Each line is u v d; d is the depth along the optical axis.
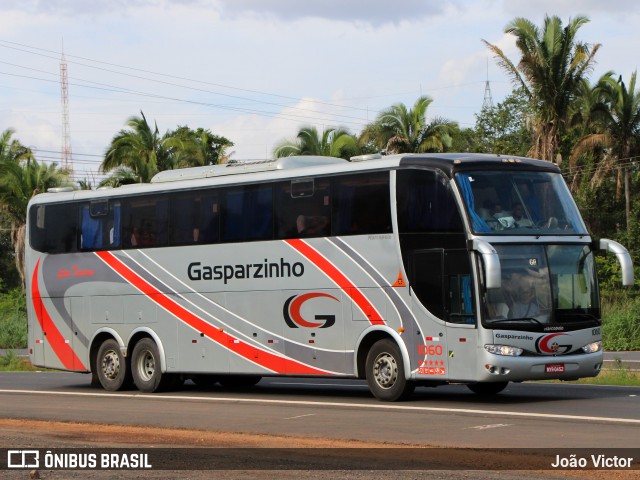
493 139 73.06
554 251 18.50
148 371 23.16
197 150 56.06
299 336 20.42
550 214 18.81
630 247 51.81
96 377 25.09
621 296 46.31
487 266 17.61
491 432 14.25
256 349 21.14
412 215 18.83
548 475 10.99
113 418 17.47
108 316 23.94
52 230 25.28
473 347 17.97
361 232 19.52
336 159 21.75
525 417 15.91
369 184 19.50
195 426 15.98
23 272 64.81
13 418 17.80
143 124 55.03
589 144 53.59
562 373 18.23
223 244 21.80
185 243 22.50
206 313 22.05
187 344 22.39
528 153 52.97
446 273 18.36
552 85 50.66
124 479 11.46
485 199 18.38
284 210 20.81
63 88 88.12
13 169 64.12
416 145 52.81
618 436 13.64
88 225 24.50
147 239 23.25
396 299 18.97
